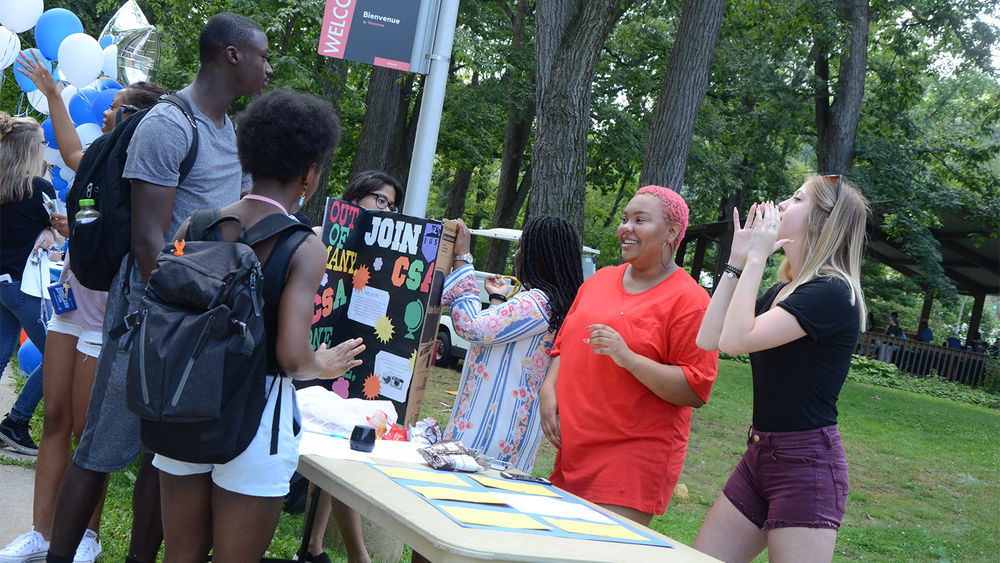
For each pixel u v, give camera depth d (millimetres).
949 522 8805
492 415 3133
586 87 9445
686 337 2969
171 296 1991
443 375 12945
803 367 2711
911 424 15875
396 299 3123
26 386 5207
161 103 2844
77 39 6441
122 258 2834
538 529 2084
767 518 2789
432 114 4465
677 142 10453
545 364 3223
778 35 19234
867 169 22281
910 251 22203
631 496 2947
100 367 2811
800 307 2670
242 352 1944
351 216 3133
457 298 3148
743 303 2650
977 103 27719
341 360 2266
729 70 21312
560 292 3205
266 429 2105
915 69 24078
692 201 24078
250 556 2139
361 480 2230
